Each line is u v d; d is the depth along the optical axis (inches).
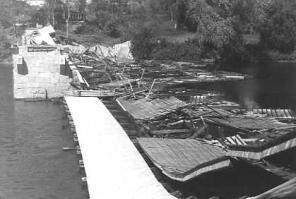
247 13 4512.8
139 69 3361.2
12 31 5541.3
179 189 1208.8
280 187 845.8
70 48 3816.4
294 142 1309.1
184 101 2160.4
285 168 1289.4
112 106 2223.2
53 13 5295.3
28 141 1835.6
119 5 5260.8
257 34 4702.3
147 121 1814.7
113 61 3599.9
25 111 2406.5
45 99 2738.7
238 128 1583.4
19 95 2743.6
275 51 4682.6
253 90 2778.1
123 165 1316.4
